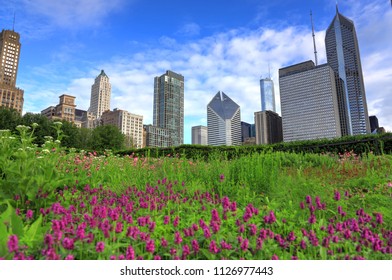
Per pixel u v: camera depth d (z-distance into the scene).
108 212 3.25
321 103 159.88
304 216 3.68
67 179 4.83
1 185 3.98
